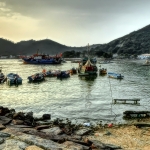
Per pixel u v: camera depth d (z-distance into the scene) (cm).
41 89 5119
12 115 2183
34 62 16150
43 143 863
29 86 5616
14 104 3472
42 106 3316
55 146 849
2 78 6431
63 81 6712
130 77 7831
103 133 1923
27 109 3130
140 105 3372
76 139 1413
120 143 1648
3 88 5281
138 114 2638
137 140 1731
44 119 2469
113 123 2370
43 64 16112
